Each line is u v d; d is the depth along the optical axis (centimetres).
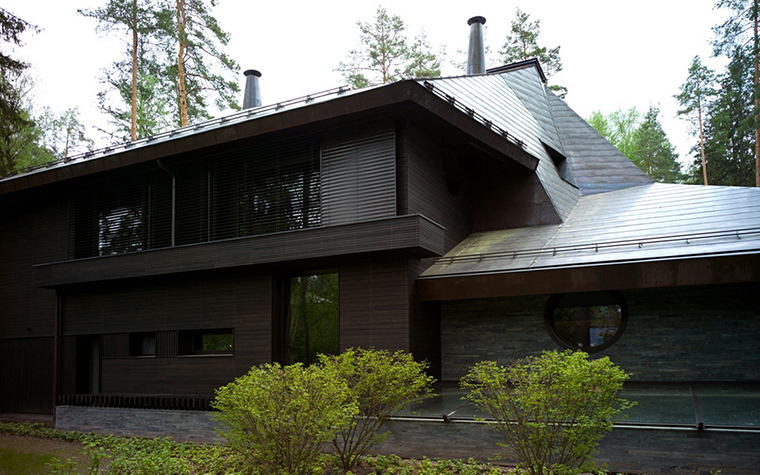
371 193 1156
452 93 1316
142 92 2483
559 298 1195
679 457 708
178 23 2277
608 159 1750
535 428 674
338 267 1231
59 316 1578
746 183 3072
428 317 1231
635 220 1280
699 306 1073
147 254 1352
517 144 1412
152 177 1452
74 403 1388
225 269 1301
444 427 859
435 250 1122
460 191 1453
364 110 1104
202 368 1316
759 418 721
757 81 2373
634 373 1104
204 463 938
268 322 1245
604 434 745
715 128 3169
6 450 1169
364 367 874
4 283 1719
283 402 725
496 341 1228
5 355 1691
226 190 1336
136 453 881
